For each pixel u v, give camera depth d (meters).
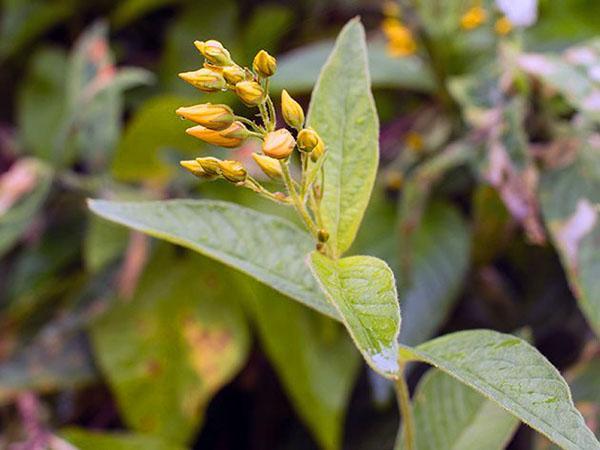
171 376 0.44
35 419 0.44
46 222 0.50
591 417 0.36
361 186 0.26
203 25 0.54
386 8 0.48
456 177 0.45
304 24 0.57
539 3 0.47
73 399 0.46
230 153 0.44
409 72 0.47
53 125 0.54
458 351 0.24
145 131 0.44
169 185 0.46
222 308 0.44
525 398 0.22
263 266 0.27
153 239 0.45
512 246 0.46
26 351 0.45
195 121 0.24
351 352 0.42
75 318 0.45
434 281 0.42
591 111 0.37
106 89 0.47
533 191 0.38
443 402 0.31
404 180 0.45
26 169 0.46
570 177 0.39
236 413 0.50
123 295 0.44
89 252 0.45
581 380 0.37
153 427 0.43
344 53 0.26
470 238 0.42
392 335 0.21
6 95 0.60
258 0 0.58
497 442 0.30
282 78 0.46
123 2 0.58
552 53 0.47
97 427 0.47
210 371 0.43
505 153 0.39
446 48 0.44
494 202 0.40
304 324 0.42
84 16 0.58
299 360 0.42
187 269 0.45
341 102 0.26
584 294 0.36
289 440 0.49
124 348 0.44
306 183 0.24
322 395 0.42
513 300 0.47
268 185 0.44
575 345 0.45
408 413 0.26
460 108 0.46
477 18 0.42
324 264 0.23
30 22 0.56
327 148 0.26
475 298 0.46
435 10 0.44
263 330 0.42
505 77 0.41
